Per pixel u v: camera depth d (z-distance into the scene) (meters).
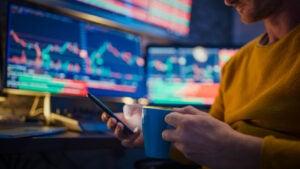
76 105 1.46
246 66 0.80
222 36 2.42
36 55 1.12
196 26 2.20
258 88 0.71
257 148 0.47
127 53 1.46
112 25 1.62
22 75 1.08
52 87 1.16
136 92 1.48
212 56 1.64
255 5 0.68
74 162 1.48
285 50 0.68
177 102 1.59
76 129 0.95
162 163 0.95
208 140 0.47
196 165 0.87
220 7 2.43
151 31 1.83
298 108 0.59
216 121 0.50
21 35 1.09
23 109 1.29
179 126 0.49
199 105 1.59
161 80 1.60
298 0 0.69
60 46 1.20
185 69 1.62
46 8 1.40
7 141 0.61
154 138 0.54
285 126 0.61
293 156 0.44
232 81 0.85
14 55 1.07
